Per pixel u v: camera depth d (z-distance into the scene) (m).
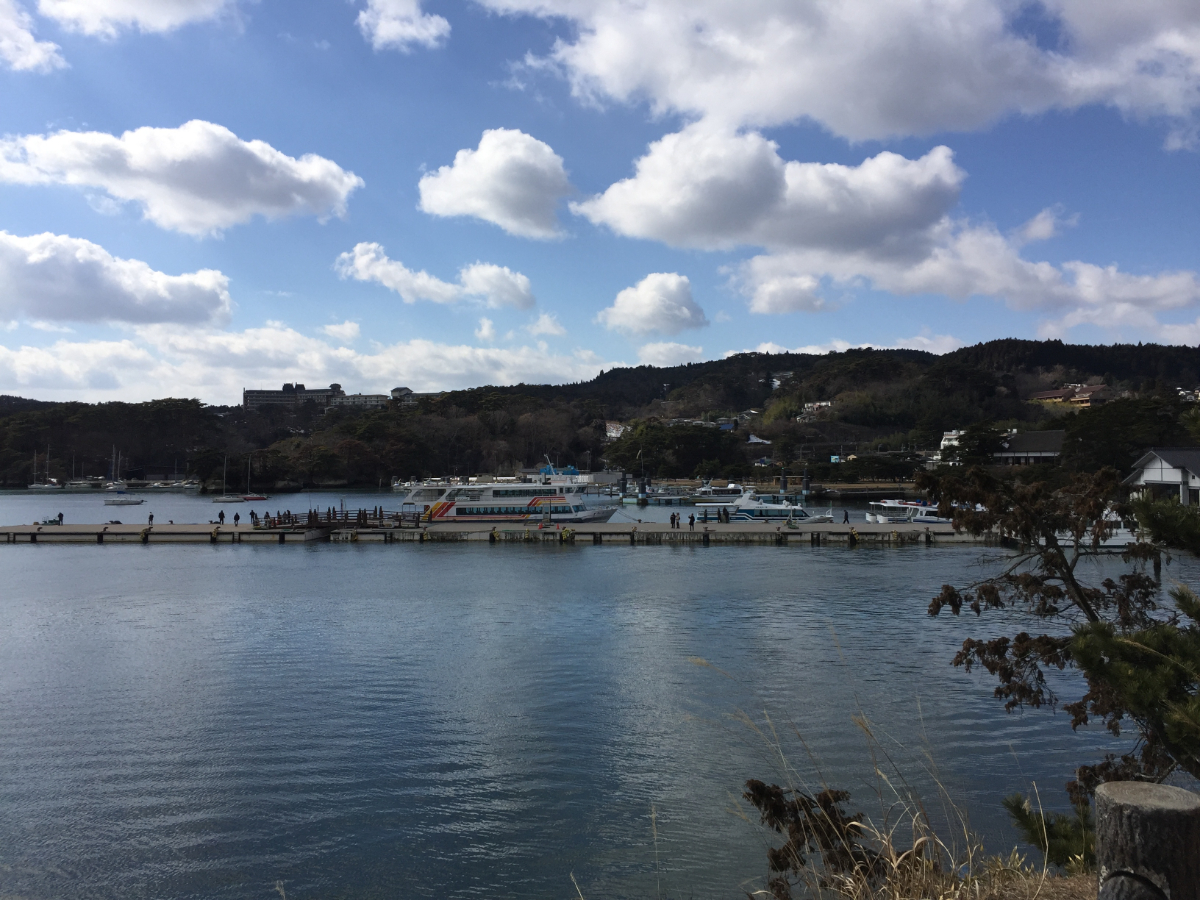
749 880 15.31
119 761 20.95
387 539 72.81
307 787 19.47
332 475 176.75
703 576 50.97
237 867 16.09
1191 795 4.64
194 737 22.56
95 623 37.53
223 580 50.75
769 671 28.61
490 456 193.00
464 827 17.58
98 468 197.62
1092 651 8.03
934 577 49.84
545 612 39.53
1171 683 7.64
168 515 117.75
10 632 35.62
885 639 33.25
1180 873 4.44
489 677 28.14
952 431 174.00
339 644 33.09
